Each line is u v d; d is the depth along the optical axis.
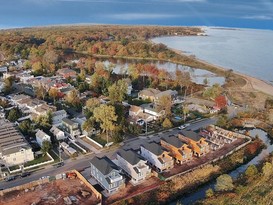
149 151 74.69
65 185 66.69
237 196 62.72
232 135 91.94
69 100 113.50
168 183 67.38
